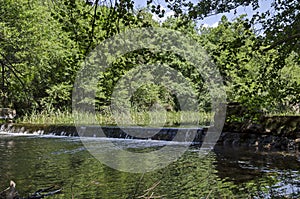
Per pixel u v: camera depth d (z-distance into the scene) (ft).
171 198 14.96
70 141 38.96
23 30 43.09
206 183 17.56
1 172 21.06
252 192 15.40
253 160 23.90
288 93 18.31
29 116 58.29
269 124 30.66
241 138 32.17
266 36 15.78
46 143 37.11
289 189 15.55
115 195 15.61
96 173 20.42
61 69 17.39
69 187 17.19
